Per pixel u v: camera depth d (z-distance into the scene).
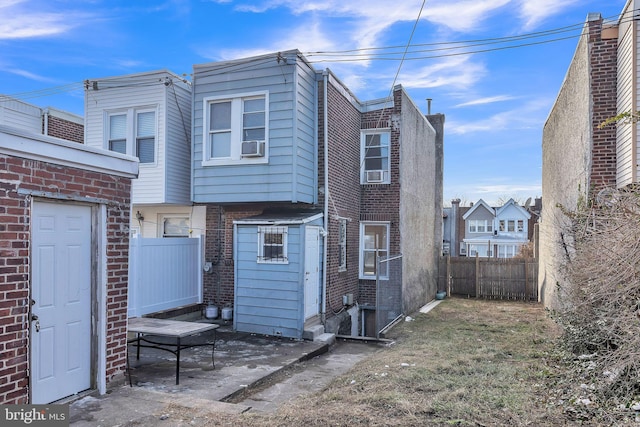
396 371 6.13
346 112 11.77
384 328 10.36
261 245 9.55
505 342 8.36
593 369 5.25
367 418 4.23
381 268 10.27
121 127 10.77
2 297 4.01
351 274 12.17
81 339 4.97
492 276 16.98
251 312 9.55
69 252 4.84
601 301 5.94
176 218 11.37
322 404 4.78
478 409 4.41
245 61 9.58
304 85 9.76
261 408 5.17
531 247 20.30
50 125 13.61
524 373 5.91
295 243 9.23
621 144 7.77
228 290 10.52
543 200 15.18
